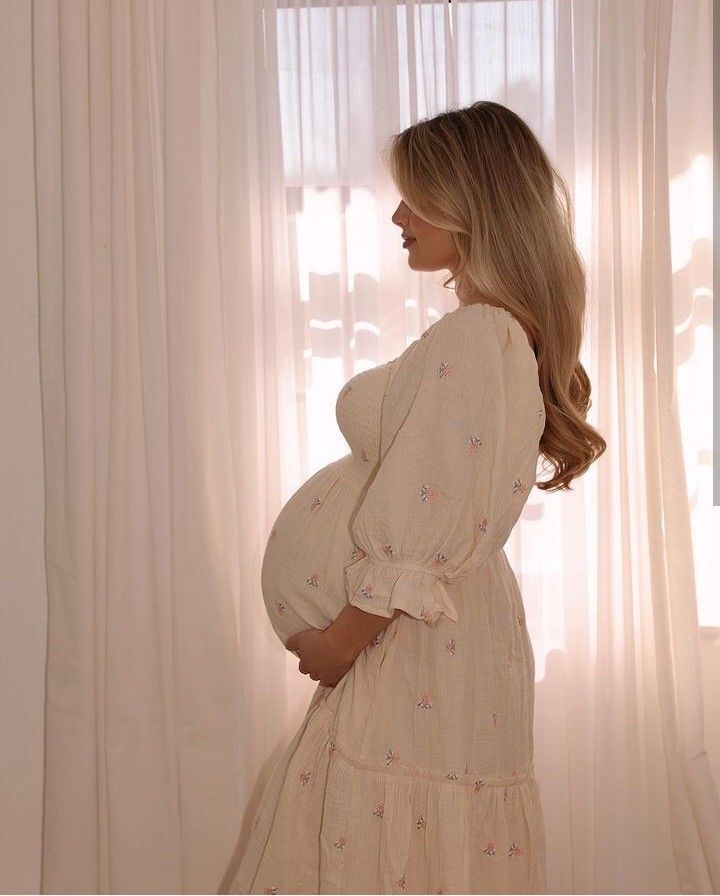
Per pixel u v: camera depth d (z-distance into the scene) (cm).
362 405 137
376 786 129
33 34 167
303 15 170
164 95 164
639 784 173
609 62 164
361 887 128
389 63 167
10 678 183
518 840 137
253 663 174
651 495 168
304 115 171
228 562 173
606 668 171
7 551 182
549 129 169
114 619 171
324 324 174
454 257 140
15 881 185
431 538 121
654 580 169
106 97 166
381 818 128
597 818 172
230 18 166
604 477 169
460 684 131
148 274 167
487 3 169
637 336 170
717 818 169
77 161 165
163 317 169
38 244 170
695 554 178
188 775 173
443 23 166
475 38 169
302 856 133
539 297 132
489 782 133
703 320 176
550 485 146
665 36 160
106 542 171
